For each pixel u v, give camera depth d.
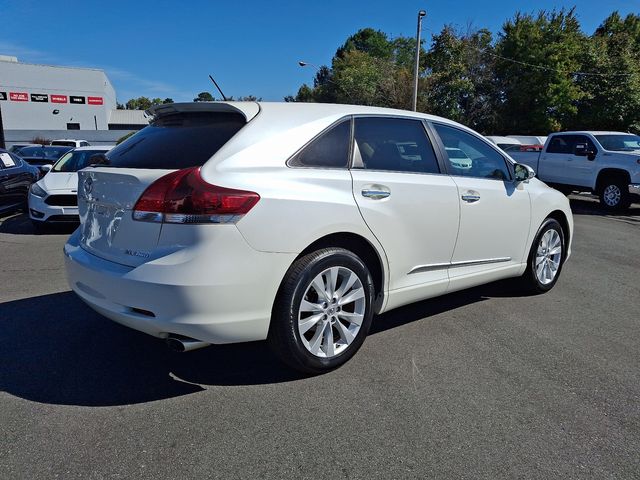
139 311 2.79
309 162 3.11
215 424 2.69
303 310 3.03
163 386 3.09
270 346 3.07
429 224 3.67
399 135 3.67
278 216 2.83
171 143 3.13
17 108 50.97
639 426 2.76
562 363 3.50
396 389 3.09
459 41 29.81
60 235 8.07
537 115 28.55
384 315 4.38
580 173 12.48
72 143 29.44
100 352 3.55
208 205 2.66
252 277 2.77
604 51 29.41
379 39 70.25
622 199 11.53
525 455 2.48
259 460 2.41
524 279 4.92
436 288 3.88
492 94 30.23
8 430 2.61
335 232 3.09
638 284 5.57
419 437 2.61
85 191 3.31
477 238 4.10
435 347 3.71
